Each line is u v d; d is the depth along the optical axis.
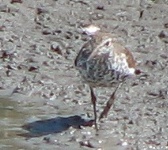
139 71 16.03
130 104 14.41
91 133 13.09
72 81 15.50
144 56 17.16
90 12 19.78
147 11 20.03
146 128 13.30
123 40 17.98
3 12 18.97
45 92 14.88
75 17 19.38
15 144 12.71
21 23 18.55
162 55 17.27
